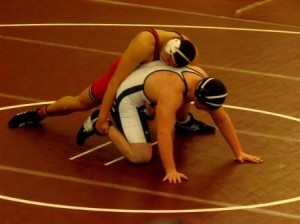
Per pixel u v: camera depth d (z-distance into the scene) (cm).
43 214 733
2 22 1264
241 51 1174
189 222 724
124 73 820
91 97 857
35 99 984
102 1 1388
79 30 1241
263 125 926
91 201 760
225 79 1065
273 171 823
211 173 815
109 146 871
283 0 1448
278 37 1245
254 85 1045
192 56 802
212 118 868
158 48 817
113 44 1188
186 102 812
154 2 1396
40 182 793
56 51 1148
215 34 1248
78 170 819
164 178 798
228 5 1401
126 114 825
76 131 904
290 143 885
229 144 842
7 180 795
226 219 732
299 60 1147
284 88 1038
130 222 722
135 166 827
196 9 1370
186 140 886
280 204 762
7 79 1039
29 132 897
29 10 1327
